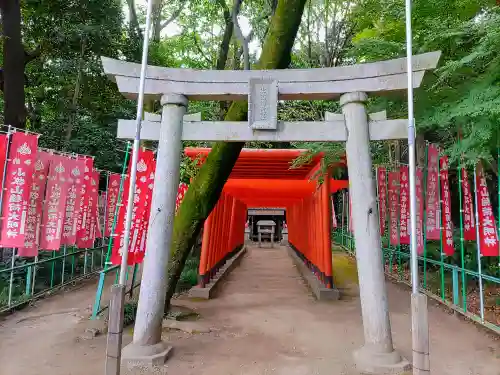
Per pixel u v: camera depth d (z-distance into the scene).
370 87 4.40
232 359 4.39
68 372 3.97
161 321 4.40
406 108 5.48
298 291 8.73
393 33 6.47
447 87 5.04
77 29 10.84
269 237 24.36
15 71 9.35
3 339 5.01
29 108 12.75
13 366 4.12
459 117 4.62
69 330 5.37
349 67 4.47
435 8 5.47
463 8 5.47
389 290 8.43
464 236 6.41
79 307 6.69
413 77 4.27
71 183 7.67
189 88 4.59
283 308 7.01
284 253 18.05
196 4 12.05
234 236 13.80
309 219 10.84
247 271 12.07
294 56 12.31
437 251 8.81
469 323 5.84
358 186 4.29
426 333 3.20
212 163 5.73
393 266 10.85
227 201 11.24
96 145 12.67
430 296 7.21
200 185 5.84
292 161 7.46
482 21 4.58
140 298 4.36
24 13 10.77
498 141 4.69
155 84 4.61
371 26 7.71
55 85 12.41
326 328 5.71
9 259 8.45
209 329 5.53
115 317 3.37
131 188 3.87
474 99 4.29
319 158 7.39
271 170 8.73
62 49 11.35
